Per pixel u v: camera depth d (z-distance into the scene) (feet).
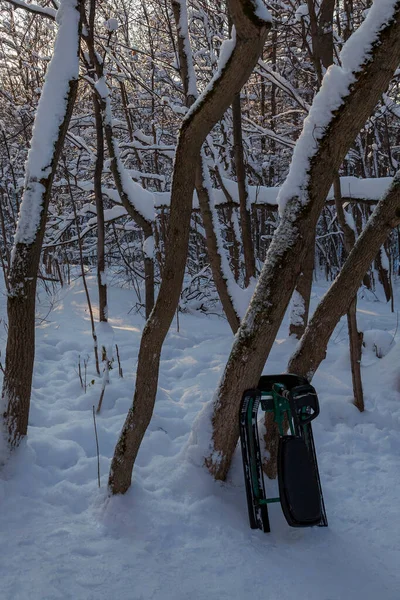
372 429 14.12
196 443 10.53
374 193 23.93
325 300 11.36
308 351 11.42
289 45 33.53
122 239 42.78
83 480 11.01
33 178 10.76
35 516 9.36
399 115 31.24
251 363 9.75
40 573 7.67
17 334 10.78
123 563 8.02
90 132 37.83
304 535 9.21
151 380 9.39
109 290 33.91
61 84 10.78
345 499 10.71
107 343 22.85
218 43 33.99
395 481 11.41
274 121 43.93
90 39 23.62
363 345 20.77
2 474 10.43
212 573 7.94
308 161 9.25
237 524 9.36
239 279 29.53
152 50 34.32
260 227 48.55
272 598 7.44
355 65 8.89
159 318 9.25
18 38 34.14
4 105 35.47
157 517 9.23
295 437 8.84
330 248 54.03
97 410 15.25
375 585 7.86
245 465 9.32
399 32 8.71
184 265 9.28
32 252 10.81
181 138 8.91
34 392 16.21
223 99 8.50
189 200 9.09
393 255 50.67
